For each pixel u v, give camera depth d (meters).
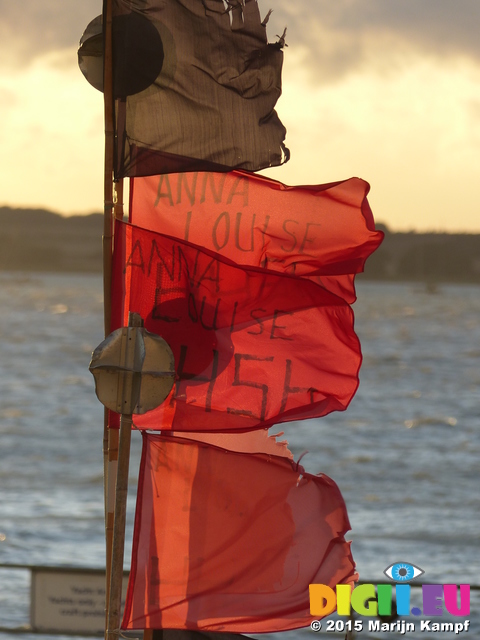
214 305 16.38
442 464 89.00
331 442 101.81
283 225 16.89
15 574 47.44
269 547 16.09
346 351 16.39
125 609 15.78
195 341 16.38
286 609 15.86
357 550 56.84
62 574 27.03
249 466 16.19
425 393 151.38
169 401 16.28
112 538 15.96
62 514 66.75
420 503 71.81
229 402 16.34
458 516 66.69
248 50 16.08
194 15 15.93
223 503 16.11
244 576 16.00
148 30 15.83
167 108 15.92
